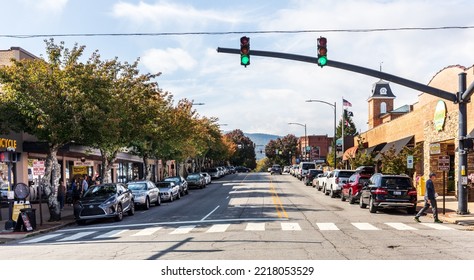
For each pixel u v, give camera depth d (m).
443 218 19.56
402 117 39.22
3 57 30.00
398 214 22.12
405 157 30.03
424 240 13.73
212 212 24.11
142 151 39.91
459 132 20.42
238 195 36.91
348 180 29.48
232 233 15.64
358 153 39.94
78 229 19.98
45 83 21.67
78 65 22.44
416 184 33.66
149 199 28.69
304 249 12.16
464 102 20.28
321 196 34.91
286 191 41.06
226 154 89.88
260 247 12.54
